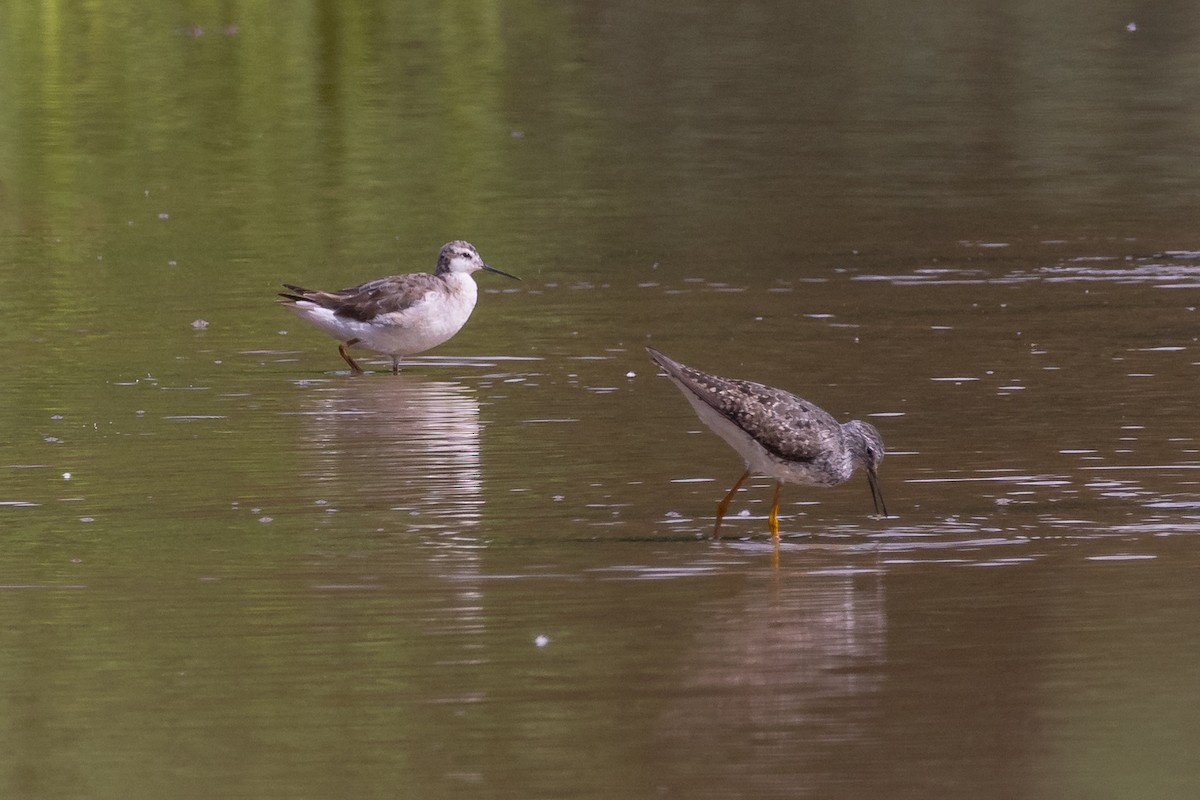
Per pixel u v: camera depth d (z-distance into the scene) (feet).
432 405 58.75
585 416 56.80
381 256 83.76
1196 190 98.07
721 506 44.39
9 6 146.41
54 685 34.73
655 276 79.97
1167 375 60.39
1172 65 138.10
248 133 114.52
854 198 97.71
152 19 147.54
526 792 30.22
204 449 53.06
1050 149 110.42
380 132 114.83
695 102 125.49
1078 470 49.37
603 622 38.11
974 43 147.84
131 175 102.94
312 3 154.30
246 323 71.77
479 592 39.99
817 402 57.52
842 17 159.12
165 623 38.01
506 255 84.64
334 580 40.78
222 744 32.12
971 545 43.06
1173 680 34.63
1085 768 30.91
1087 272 79.15
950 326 68.95
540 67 136.67
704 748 31.86
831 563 41.93
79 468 50.80
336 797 30.09
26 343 67.72
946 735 32.32
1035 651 36.19
